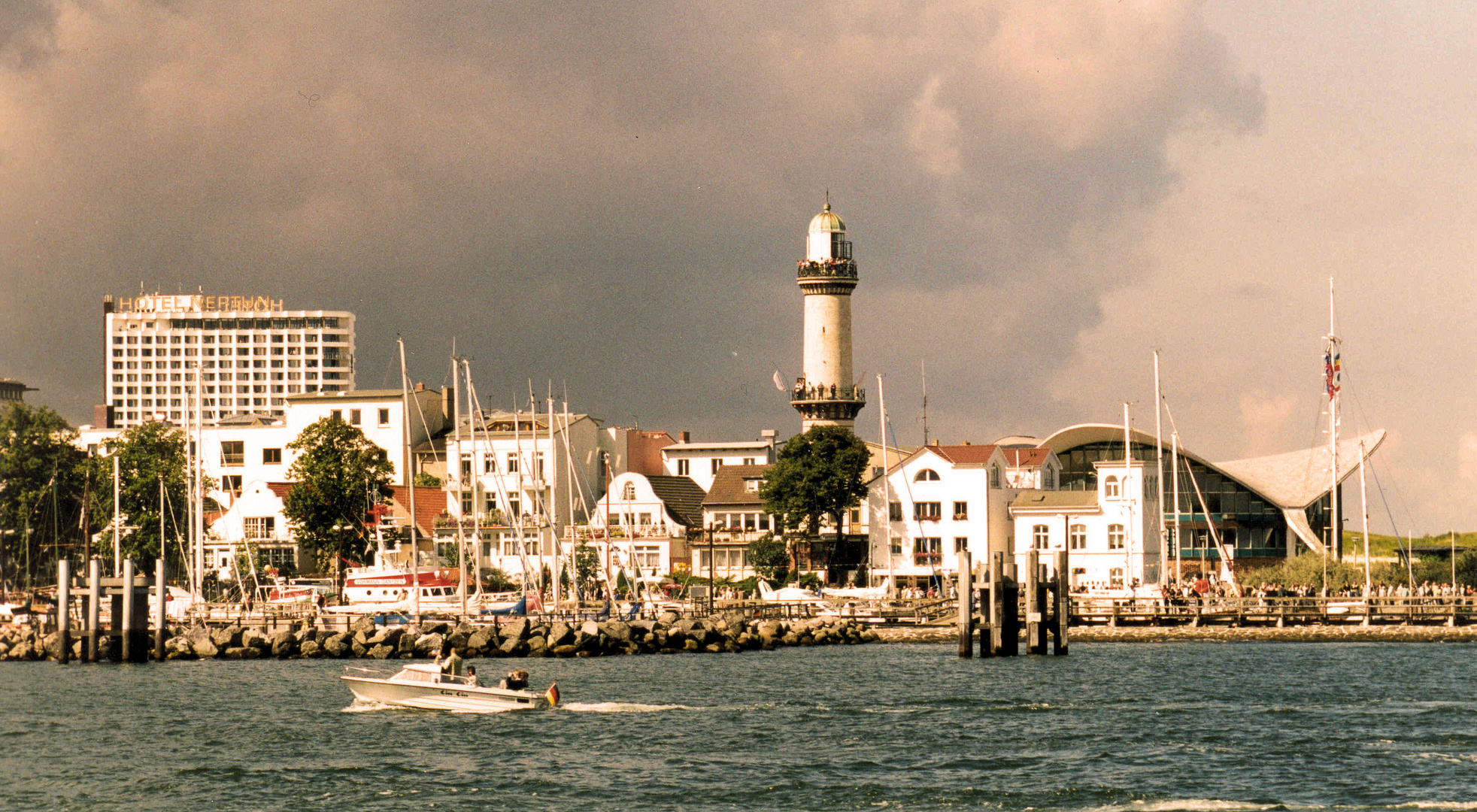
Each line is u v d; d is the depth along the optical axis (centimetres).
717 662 18088
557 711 13375
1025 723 12588
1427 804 9594
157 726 12975
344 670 17288
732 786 10344
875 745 11681
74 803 10206
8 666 18275
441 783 10500
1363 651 18562
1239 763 10850
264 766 11144
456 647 18900
